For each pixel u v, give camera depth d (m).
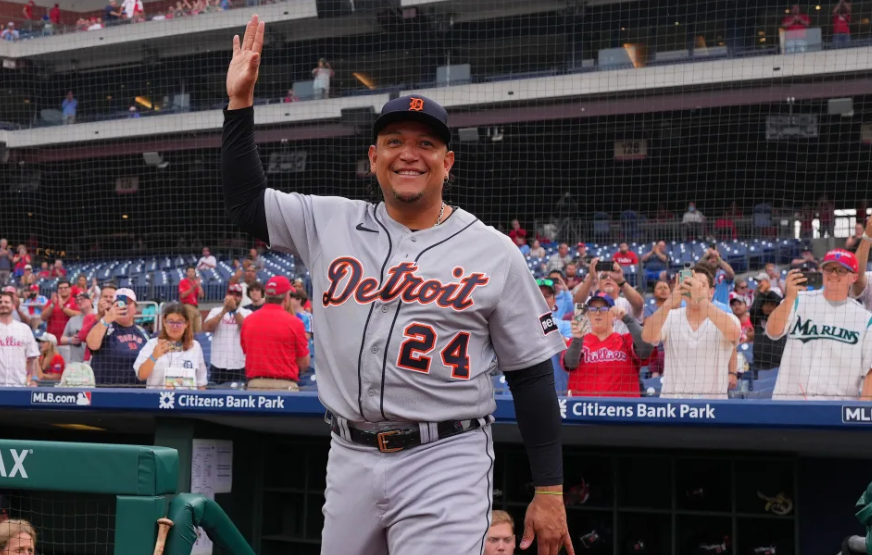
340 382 2.00
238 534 2.26
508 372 2.11
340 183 18.23
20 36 20.91
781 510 6.44
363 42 18.03
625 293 6.75
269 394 6.07
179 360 6.87
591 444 6.71
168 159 19.58
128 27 19.58
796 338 5.67
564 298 8.15
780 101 16.02
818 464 6.46
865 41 14.70
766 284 8.70
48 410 6.60
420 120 2.03
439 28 17.59
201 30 18.75
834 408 5.05
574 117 16.14
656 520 6.89
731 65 15.14
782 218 14.82
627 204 17.69
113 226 20.08
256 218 2.15
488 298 1.99
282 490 7.18
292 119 18.25
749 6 15.61
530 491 6.93
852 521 6.36
